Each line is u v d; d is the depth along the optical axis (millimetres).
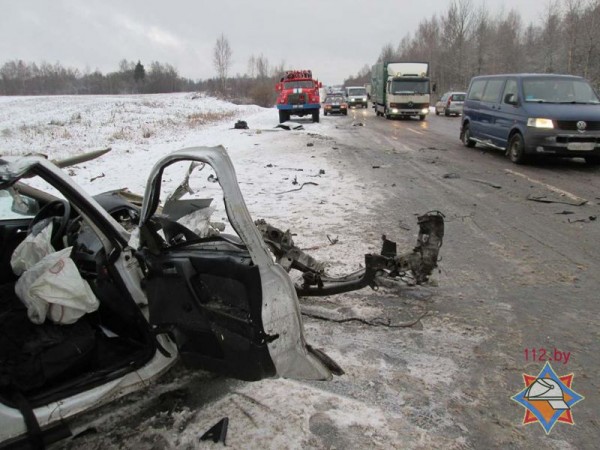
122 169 11547
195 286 2525
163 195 8086
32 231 3209
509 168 10969
